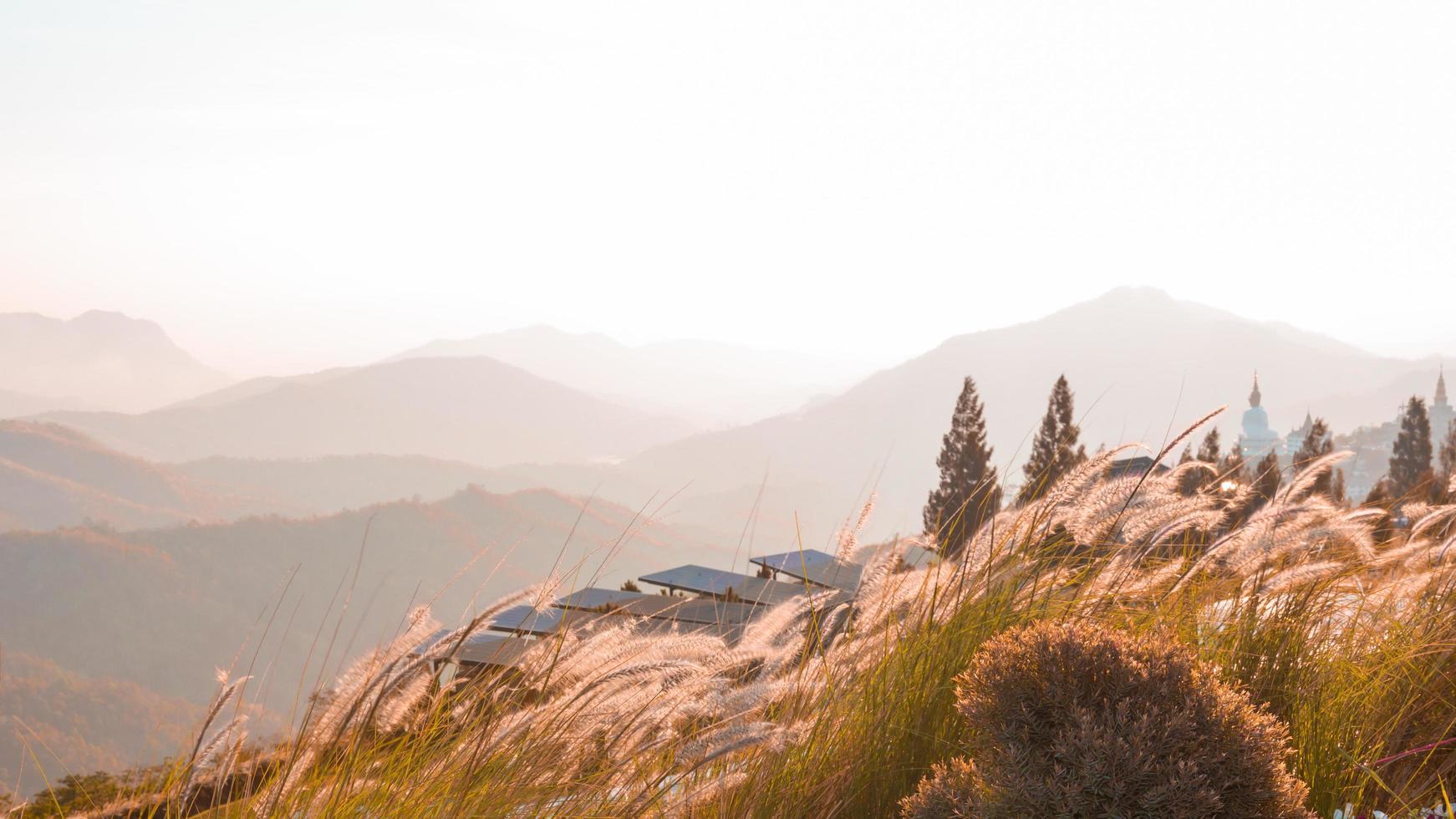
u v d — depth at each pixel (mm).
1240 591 4184
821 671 3461
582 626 2896
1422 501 5223
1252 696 3719
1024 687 2668
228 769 2373
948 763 3322
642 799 2723
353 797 2486
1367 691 3988
